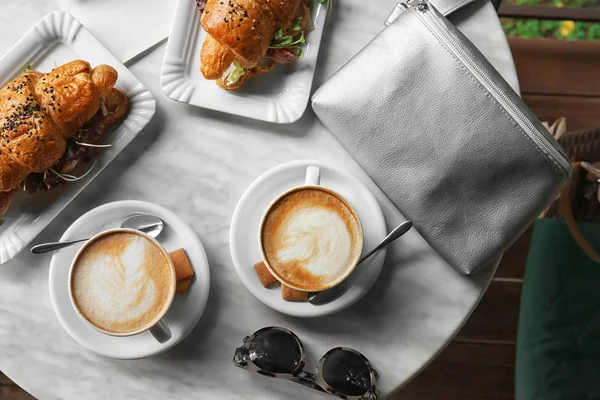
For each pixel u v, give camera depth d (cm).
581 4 114
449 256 81
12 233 81
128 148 84
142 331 76
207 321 83
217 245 84
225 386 83
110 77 77
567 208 87
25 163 76
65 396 83
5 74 81
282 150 84
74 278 77
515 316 113
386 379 83
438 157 79
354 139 81
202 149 84
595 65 114
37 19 84
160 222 81
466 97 77
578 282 95
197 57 83
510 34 115
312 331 83
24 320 83
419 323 83
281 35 80
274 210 78
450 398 113
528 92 114
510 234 79
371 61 79
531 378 95
